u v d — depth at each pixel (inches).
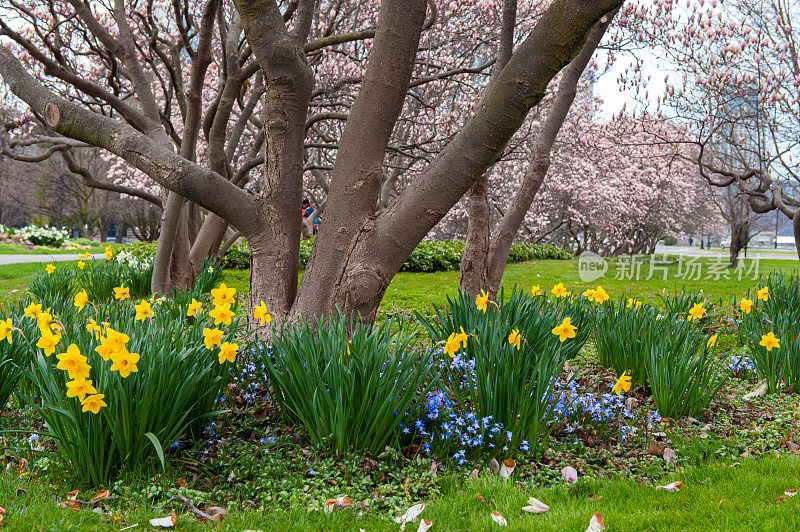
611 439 141.2
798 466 120.6
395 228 163.2
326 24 429.7
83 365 101.0
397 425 121.9
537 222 1120.8
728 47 395.2
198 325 148.2
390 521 99.5
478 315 168.2
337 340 127.4
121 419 109.8
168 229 326.3
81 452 108.0
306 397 121.4
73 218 1733.5
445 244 756.6
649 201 1178.0
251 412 144.6
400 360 127.0
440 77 315.0
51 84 385.7
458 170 155.7
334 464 116.6
